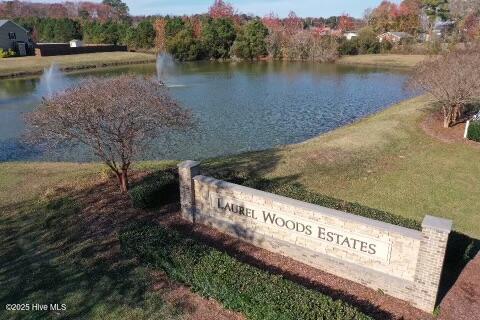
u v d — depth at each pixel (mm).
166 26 87438
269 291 6973
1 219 11398
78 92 11156
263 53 81312
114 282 8227
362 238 7703
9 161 19156
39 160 19203
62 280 8383
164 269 8391
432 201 13180
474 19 73812
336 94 37969
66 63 64250
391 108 28844
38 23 102000
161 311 7371
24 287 8203
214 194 9812
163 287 8031
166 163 16172
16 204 12422
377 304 7414
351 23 112875
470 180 14922
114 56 76000
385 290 7660
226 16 109000
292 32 84812
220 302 7426
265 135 23391
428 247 6906
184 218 10711
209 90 40188
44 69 58594
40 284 8281
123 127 11312
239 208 9438
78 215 11242
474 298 7586
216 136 22984
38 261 9141
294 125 25828
